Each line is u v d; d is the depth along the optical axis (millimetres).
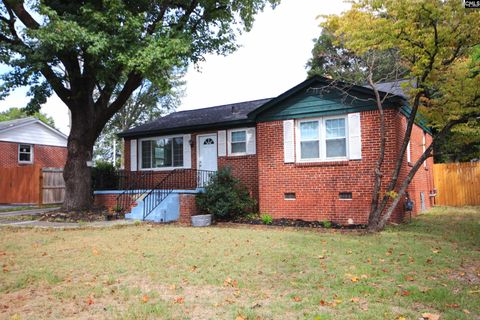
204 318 3916
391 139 10930
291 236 9062
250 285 5082
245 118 14461
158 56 10898
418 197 14461
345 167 11539
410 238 8633
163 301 4473
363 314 3938
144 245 8031
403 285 5004
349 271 5734
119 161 41719
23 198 19516
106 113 13984
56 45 10422
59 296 4754
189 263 6352
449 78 9438
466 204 18016
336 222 11547
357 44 9297
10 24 12453
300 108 12359
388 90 13656
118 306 4359
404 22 8617
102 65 11938
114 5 10898
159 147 17203
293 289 4902
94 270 5969
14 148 23422
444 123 10320
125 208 14164
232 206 12547
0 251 7520
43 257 6953
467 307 4172
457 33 8812
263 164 12953
